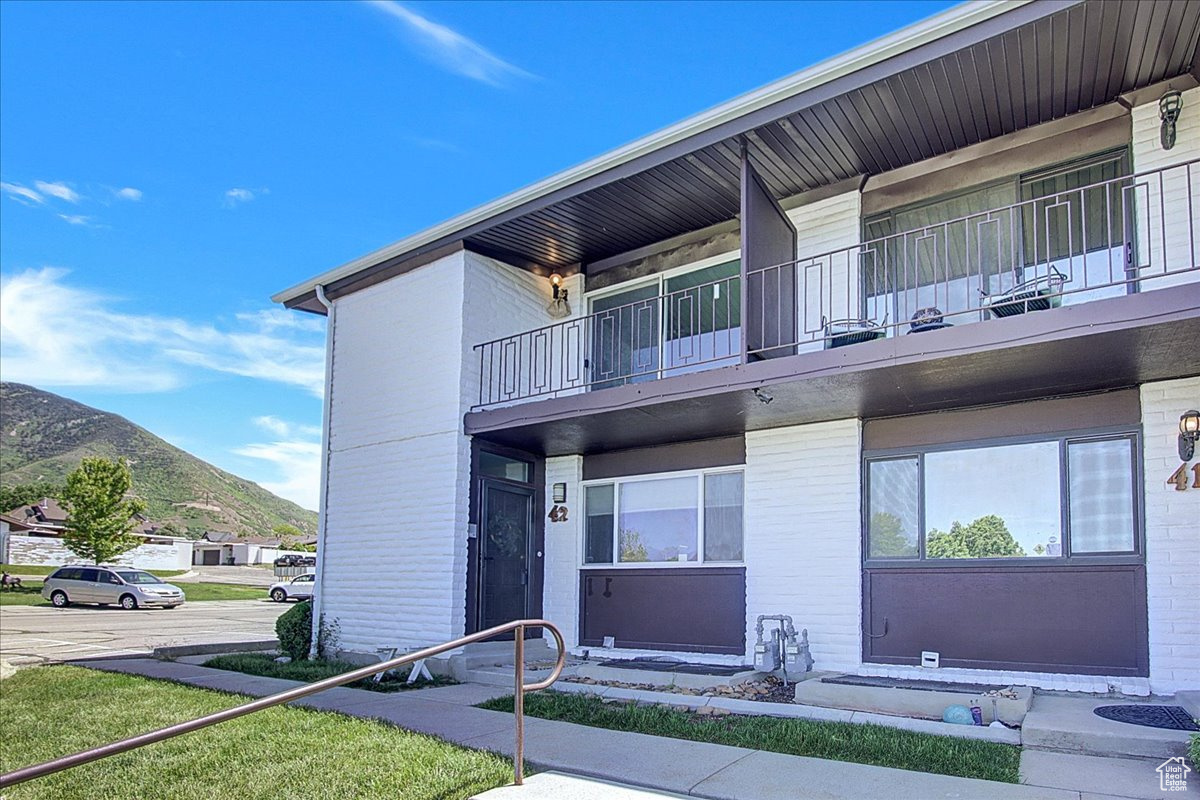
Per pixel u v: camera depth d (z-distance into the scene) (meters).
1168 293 5.70
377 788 4.82
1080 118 7.46
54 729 6.58
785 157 8.22
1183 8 5.95
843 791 4.58
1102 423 7.11
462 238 10.17
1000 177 7.84
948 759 5.12
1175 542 6.59
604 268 10.98
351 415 11.32
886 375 6.97
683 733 6.02
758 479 9.01
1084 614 6.92
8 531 41.84
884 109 7.37
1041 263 7.51
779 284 8.38
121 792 4.95
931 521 7.83
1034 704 6.23
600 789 4.71
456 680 8.88
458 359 10.05
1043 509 7.27
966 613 7.49
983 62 6.67
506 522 10.45
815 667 8.16
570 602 10.49
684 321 10.00
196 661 11.07
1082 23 6.16
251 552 63.41
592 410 8.65
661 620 9.63
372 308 11.36
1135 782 4.64
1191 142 6.83
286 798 4.72
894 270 8.34
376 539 10.60
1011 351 6.29
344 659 10.54
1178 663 6.45
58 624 18.92
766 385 7.39
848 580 8.15
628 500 10.30
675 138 7.99
